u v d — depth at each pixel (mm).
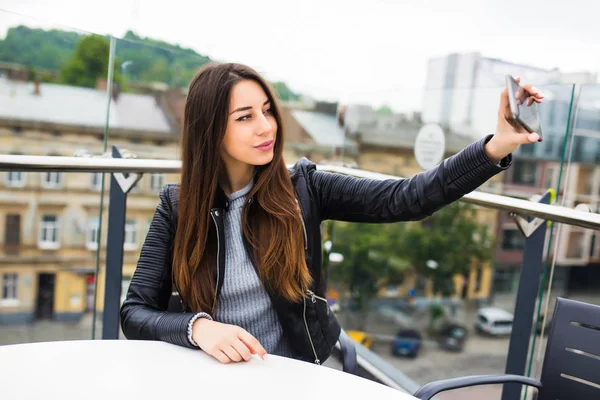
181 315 835
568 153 1562
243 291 1021
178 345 801
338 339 1111
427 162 2281
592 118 1562
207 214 1013
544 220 1422
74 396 605
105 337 1677
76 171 1408
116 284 1624
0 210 17938
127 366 703
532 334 1477
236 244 1036
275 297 1012
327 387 672
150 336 852
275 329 1054
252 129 974
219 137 986
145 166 1492
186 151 1021
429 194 943
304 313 1029
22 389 616
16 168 1318
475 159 886
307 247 1065
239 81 972
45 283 18812
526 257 1470
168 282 1059
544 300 1485
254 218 1038
